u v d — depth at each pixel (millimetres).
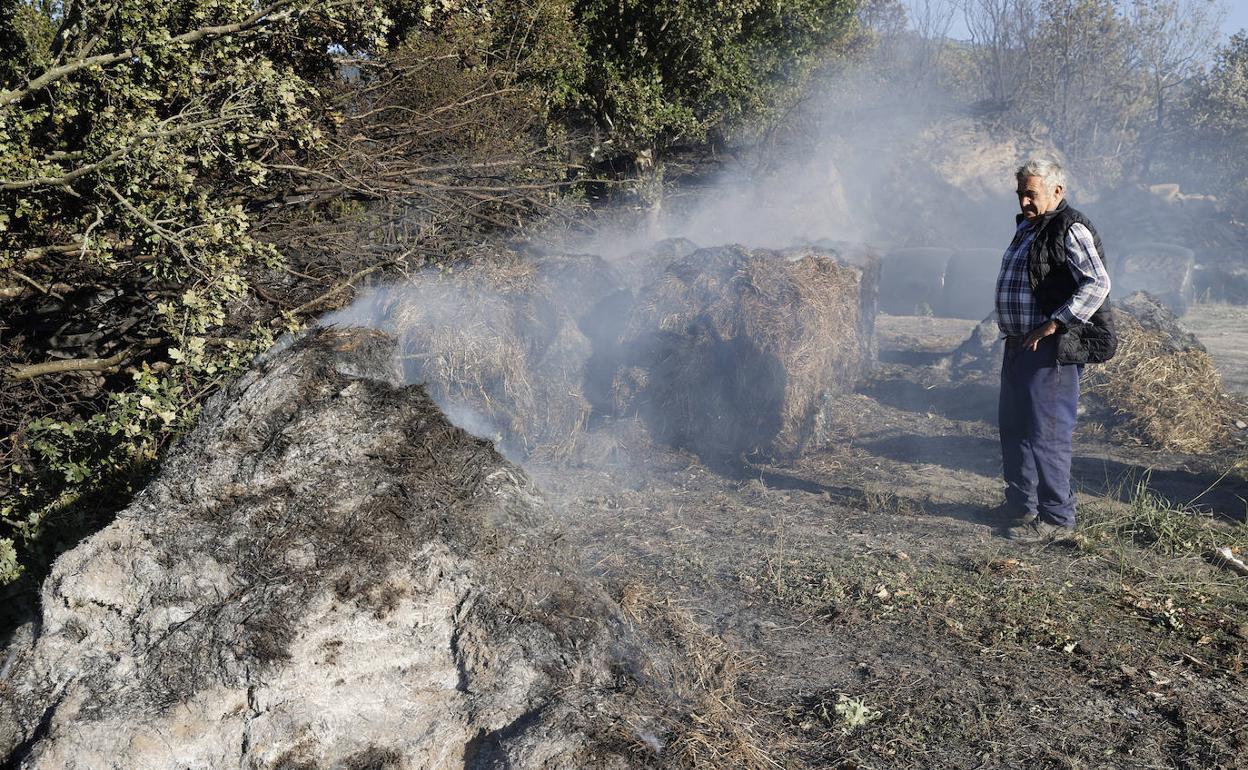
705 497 5859
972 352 9281
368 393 3432
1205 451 7070
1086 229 4699
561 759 2617
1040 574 4555
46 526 4922
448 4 7680
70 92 5547
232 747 2752
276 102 5934
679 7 14594
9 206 5633
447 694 2896
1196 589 4379
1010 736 3180
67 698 2828
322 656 2826
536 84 12211
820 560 4707
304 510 3109
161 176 5727
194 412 5230
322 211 8297
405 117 8898
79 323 6926
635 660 3143
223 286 5656
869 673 3584
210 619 2902
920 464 6625
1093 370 8000
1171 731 3227
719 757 2803
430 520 3104
